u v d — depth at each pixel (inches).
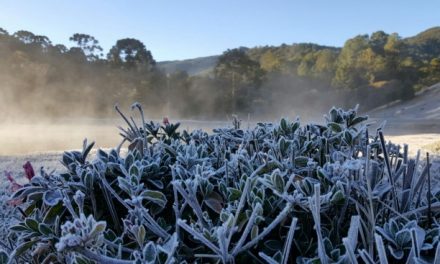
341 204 49.7
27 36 2095.2
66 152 67.3
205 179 52.2
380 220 51.2
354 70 2390.5
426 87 2454.5
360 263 44.6
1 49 1844.2
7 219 107.3
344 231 49.7
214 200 51.3
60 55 2087.8
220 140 86.4
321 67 2519.7
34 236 49.6
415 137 463.2
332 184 51.8
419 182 54.4
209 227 45.9
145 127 80.9
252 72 2196.1
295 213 49.3
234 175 61.7
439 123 1093.8
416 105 2087.8
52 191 54.2
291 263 47.9
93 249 42.6
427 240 42.3
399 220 49.4
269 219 48.1
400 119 1493.6
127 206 49.2
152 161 64.6
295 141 69.7
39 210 58.2
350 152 61.2
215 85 2078.0
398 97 2260.1
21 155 298.4
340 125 66.7
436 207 49.8
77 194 44.6
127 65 2175.2
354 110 71.2
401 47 2679.6
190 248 48.2
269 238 49.6
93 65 2119.8
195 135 93.5
